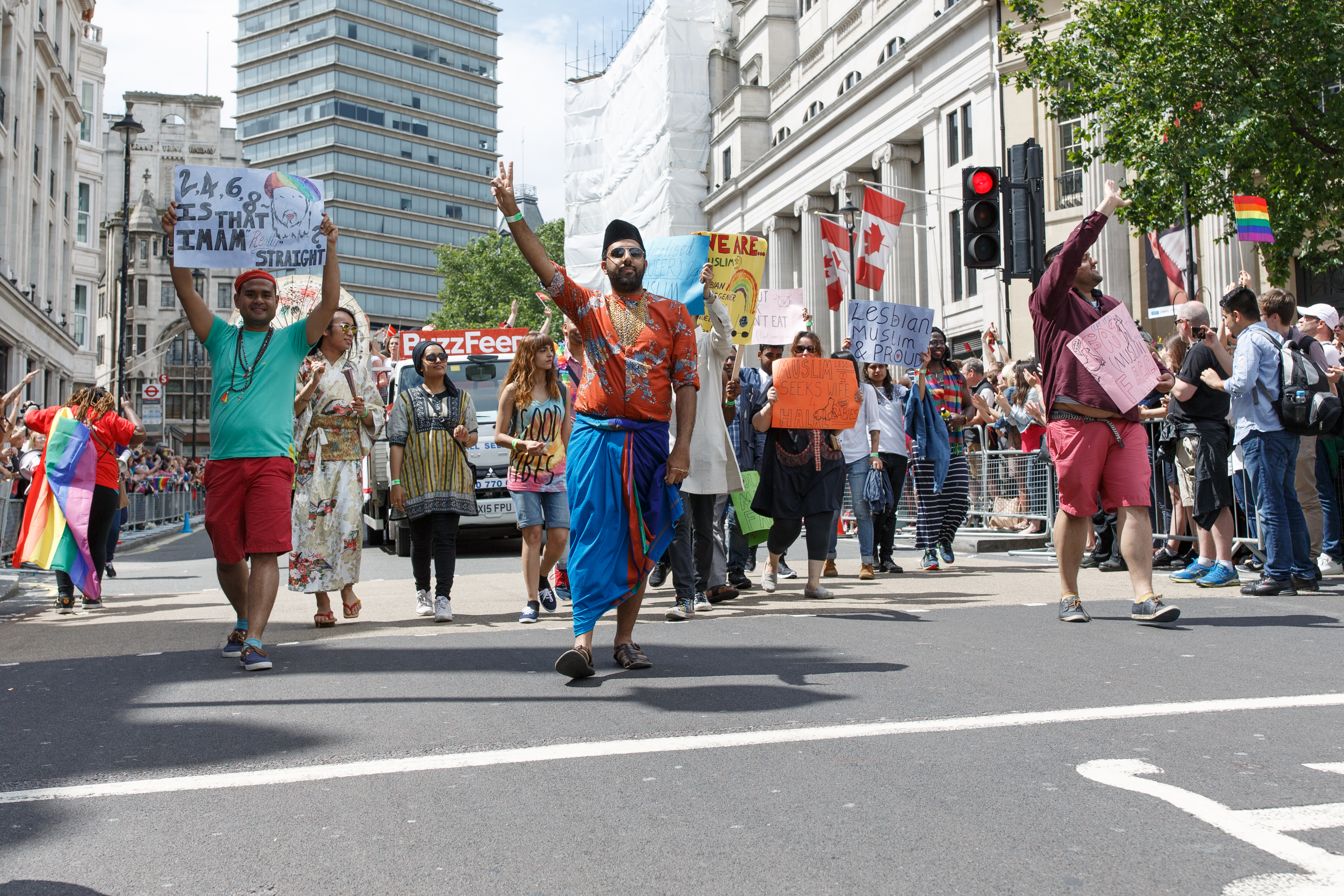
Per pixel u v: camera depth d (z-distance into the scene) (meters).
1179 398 8.09
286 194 5.91
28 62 33.66
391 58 127.00
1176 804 3.07
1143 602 6.32
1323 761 3.50
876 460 9.62
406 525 14.59
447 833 2.99
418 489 7.52
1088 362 6.25
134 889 2.65
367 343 7.72
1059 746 3.70
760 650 5.80
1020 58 28.56
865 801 3.17
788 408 8.09
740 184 47.53
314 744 3.99
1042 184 10.45
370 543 18.20
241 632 6.05
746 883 2.59
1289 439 7.46
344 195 122.19
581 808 3.17
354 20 124.69
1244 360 7.46
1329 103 15.25
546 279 5.05
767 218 45.72
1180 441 9.27
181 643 6.71
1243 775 3.35
